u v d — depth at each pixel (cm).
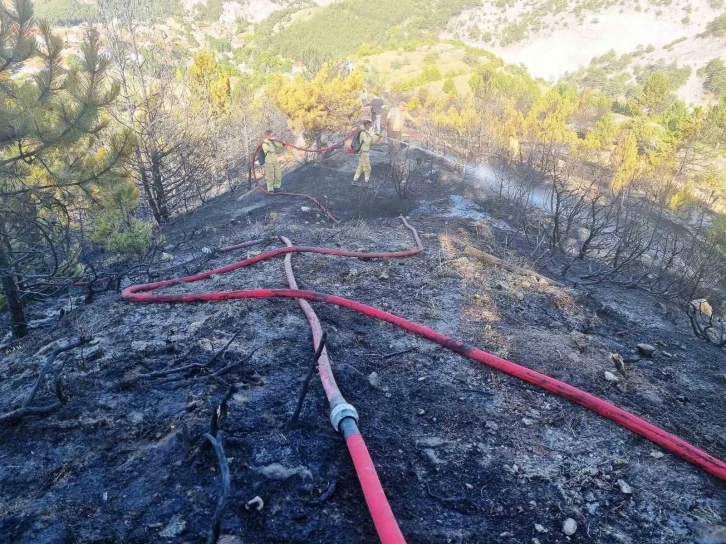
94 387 373
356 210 1045
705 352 545
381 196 1126
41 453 313
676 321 646
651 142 3353
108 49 1028
